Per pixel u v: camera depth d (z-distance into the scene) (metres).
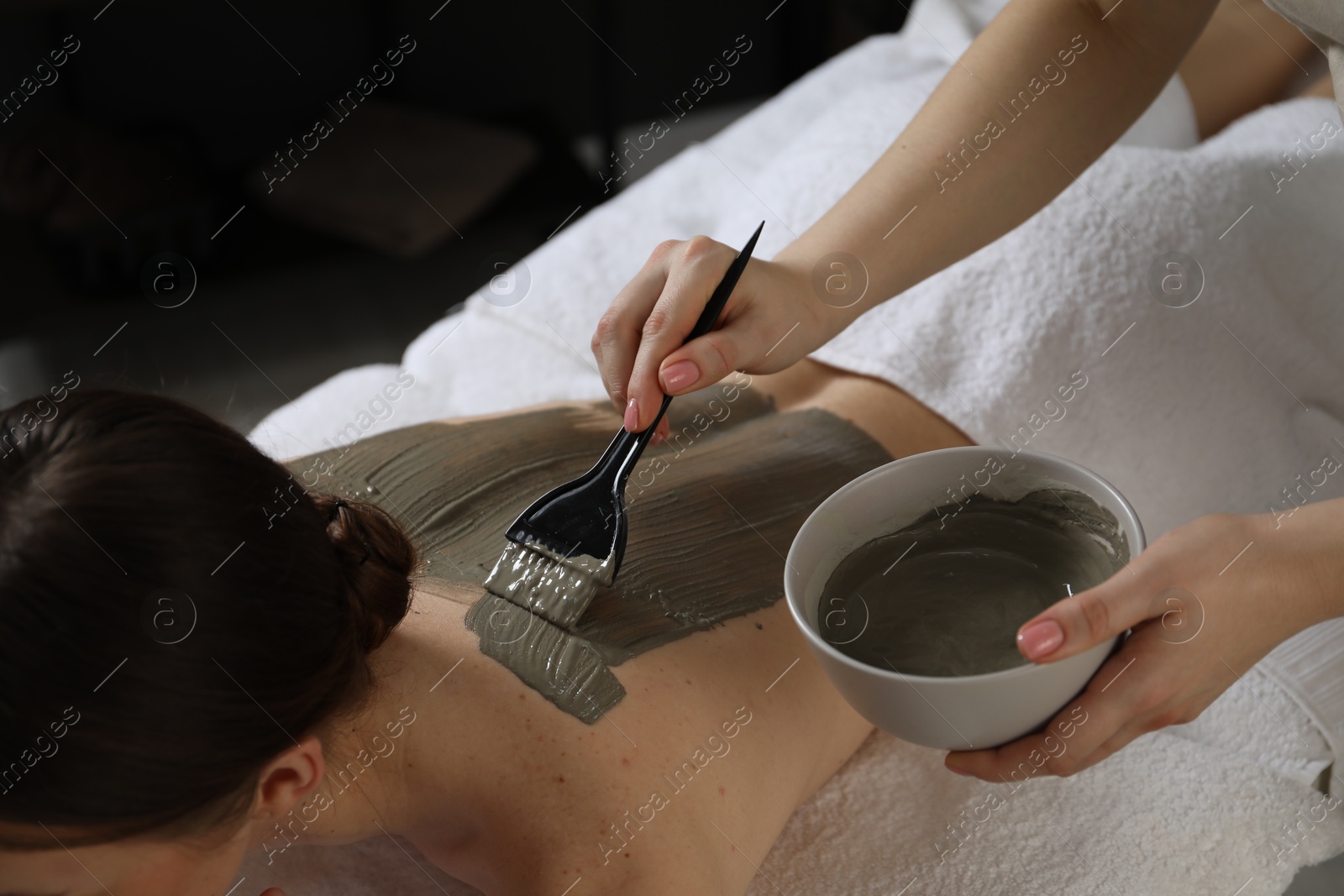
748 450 0.92
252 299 2.33
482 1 2.64
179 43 2.45
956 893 0.78
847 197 0.85
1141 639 0.60
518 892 0.68
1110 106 0.84
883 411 0.98
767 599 0.80
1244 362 1.04
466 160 2.38
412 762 0.70
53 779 0.51
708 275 0.74
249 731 0.55
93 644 0.50
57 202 2.09
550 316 1.21
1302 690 0.90
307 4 2.52
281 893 0.69
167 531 0.52
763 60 2.96
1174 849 0.80
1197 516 1.04
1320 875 0.85
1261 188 1.08
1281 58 1.45
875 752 0.89
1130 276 1.01
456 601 0.76
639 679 0.72
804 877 0.80
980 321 1.01
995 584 0.64
